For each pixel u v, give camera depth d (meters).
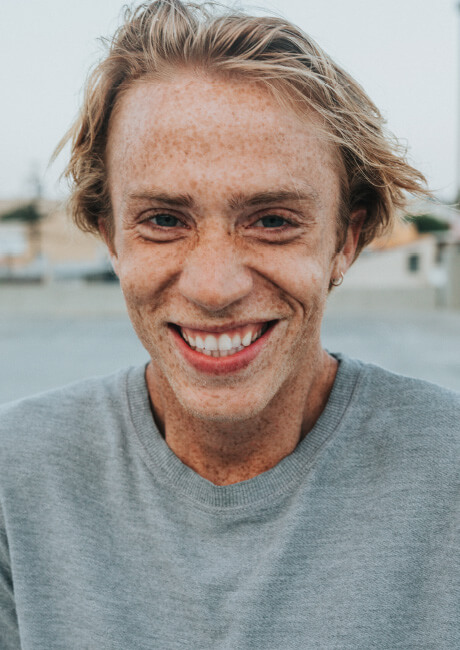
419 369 9.51
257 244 1.05
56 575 1.20
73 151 1.28
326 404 1.26
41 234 32.97
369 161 1.17
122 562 1.17
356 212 1.28
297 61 1.04
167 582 1.13
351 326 15.75
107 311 20.69
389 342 12.64
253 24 1.04
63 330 15.66
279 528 1.13
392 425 1.20
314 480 1.16
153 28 1.05
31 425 1.34
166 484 1.20
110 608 1.14
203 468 1.22
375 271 29.72
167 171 1.01
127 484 1.23
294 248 1.06
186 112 1.01
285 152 1.02
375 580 1.07
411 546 1.09
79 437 1.31
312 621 1.06
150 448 1.24
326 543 1.12
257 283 1.06
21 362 10.55
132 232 1.09
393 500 1.13
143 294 1.09
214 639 1.08
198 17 1.07
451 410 1.21
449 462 1.14
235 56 1.02
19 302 20.58
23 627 1.18
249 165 1.00
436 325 16.03
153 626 1.11
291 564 1.10
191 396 1.09
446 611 1.05
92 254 32.47
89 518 1.23
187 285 1.04
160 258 1.07
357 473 1.18
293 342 1.11
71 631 1.15
